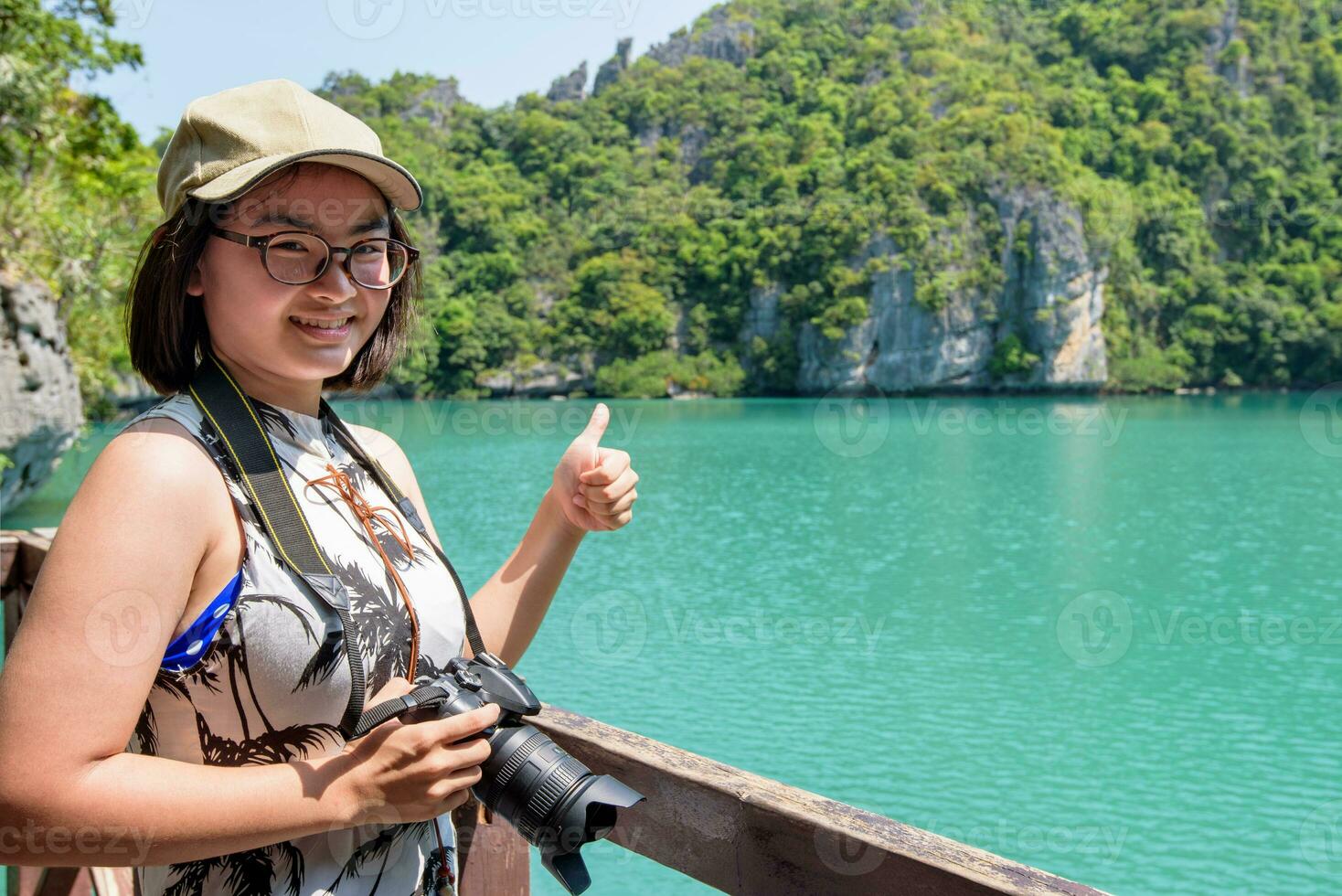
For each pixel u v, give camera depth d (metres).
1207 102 88.62
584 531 1.66
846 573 21.62
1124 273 87.00
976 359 87.38
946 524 28.19
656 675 13.56
